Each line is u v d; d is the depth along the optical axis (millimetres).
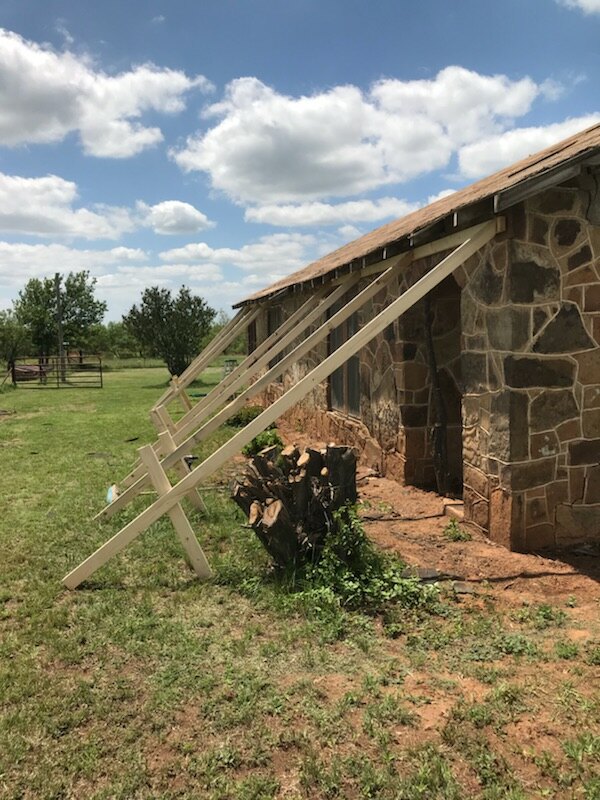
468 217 4832
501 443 5102
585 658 3479
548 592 4352
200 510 6500
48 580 4812
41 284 48750
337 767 2627
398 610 4098
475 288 5430
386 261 7152
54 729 2941
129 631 3902
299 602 4176
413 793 2469
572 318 4988
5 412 17000
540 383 4969
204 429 5613
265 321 15633
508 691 3131
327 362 4836
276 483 4852
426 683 3270
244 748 2791
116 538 4676
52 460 9836
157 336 28703
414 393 7344
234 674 3371
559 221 4871
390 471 7859
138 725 2971
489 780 2543
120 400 20219
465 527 5816
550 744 2760
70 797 2531
